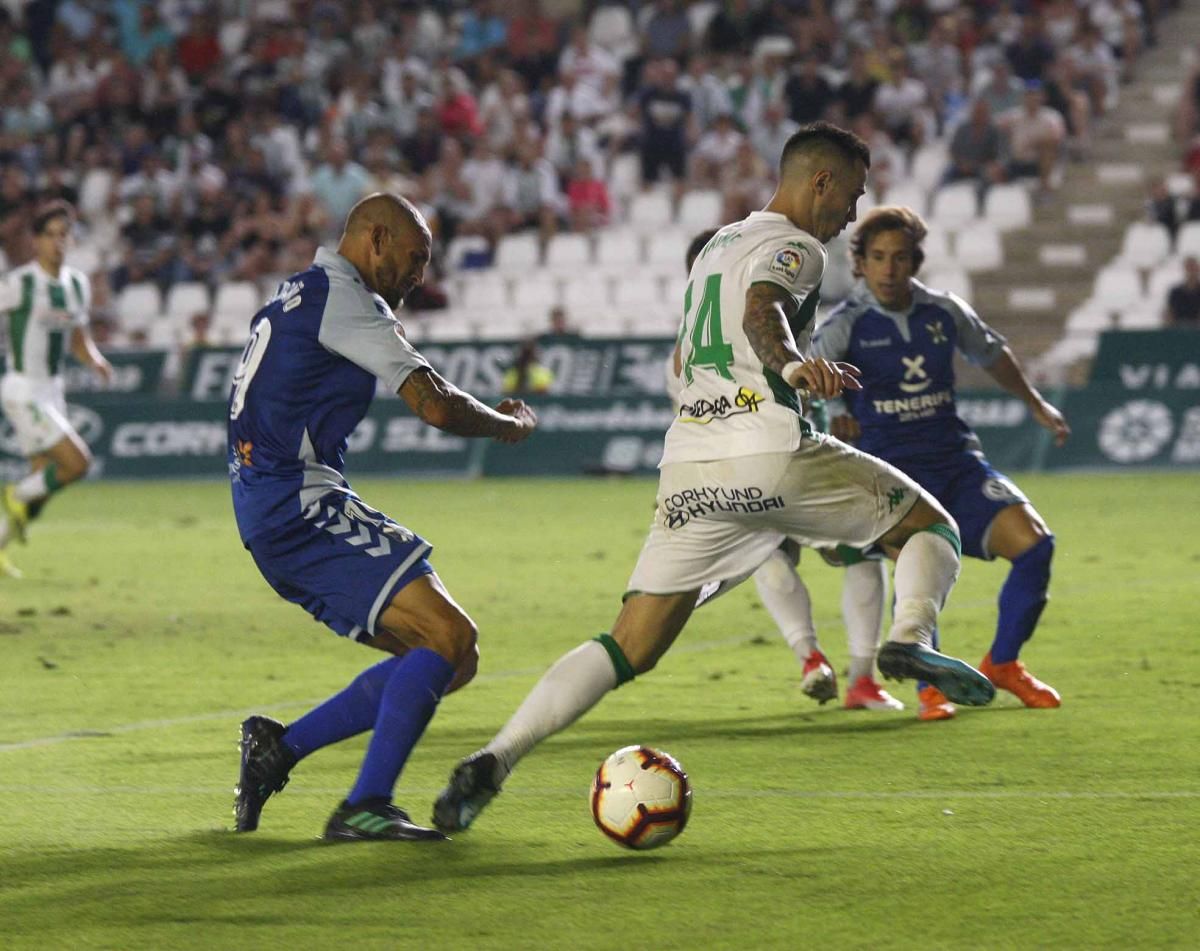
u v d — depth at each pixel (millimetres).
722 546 12102
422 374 11648
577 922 9539
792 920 9523
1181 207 56125
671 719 16438
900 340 16844
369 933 9375
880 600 16938
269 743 11992
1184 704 16656
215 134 68000
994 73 59500
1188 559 29922
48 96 72312
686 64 64875
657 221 61188
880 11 65062
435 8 71562
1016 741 14953
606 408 54156
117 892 10305
